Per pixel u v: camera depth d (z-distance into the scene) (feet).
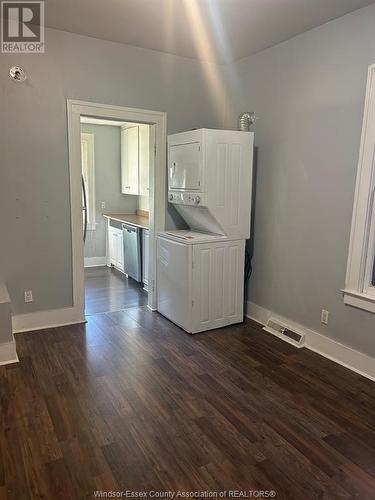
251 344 10.90
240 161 11.45
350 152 9.20
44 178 11.05
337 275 9.82
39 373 9.00
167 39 11.03
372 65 8.49
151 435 6.88
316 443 6.75
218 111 13.57
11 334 9.49
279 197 11.47
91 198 20.26
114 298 15.05
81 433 6.88
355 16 8.82
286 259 11.41
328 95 9.65
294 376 9.12
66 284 11.88
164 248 12.43
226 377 9.00
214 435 6.91
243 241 12.07
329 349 10.14
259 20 9.50
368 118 8.68
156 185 12.91
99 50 11.17
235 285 12.19
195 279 11.28
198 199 11.12
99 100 11.41
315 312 10.55
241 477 5.93
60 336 11.13
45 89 10.64
